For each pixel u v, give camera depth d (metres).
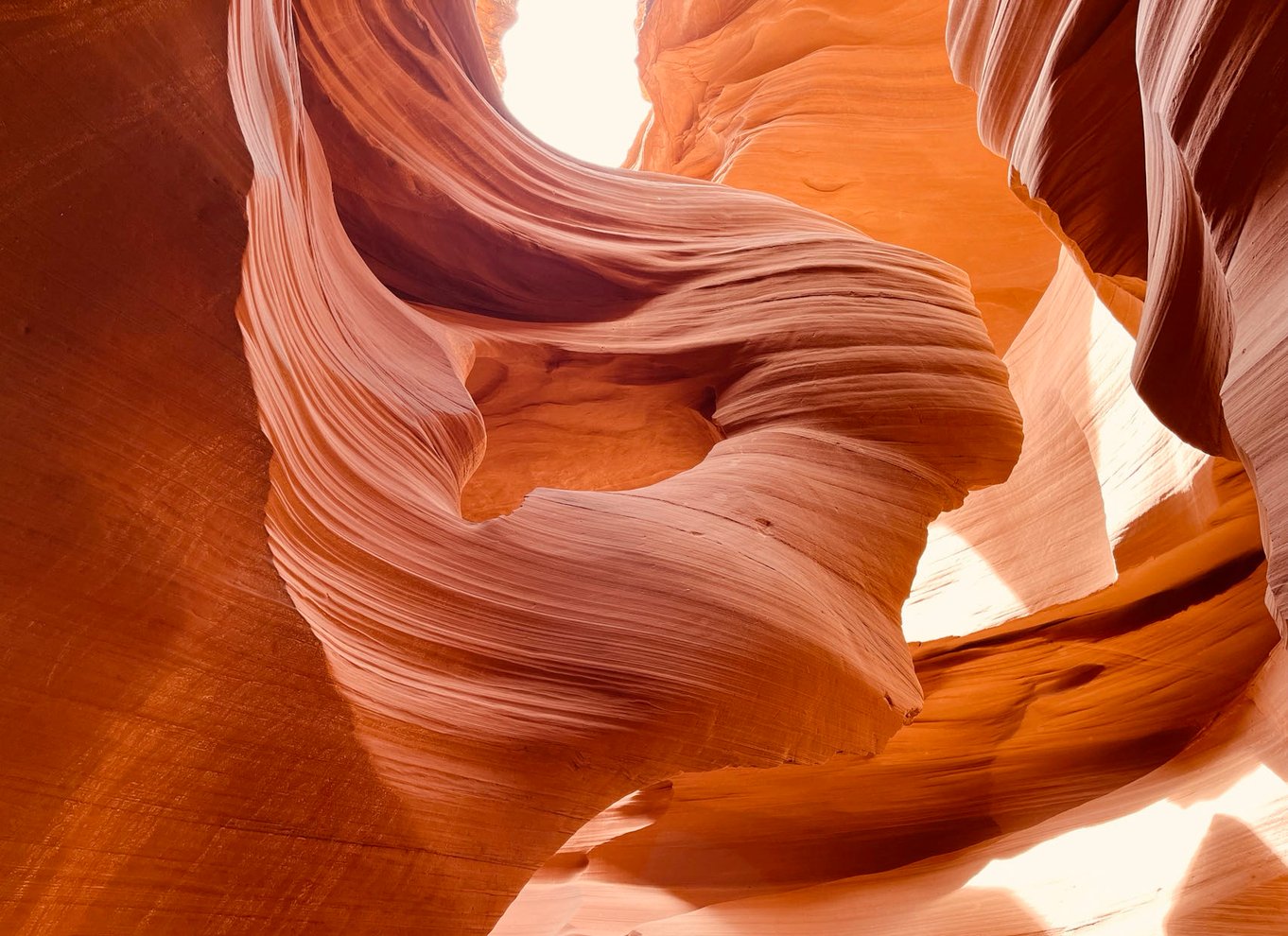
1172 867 5.13
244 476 2.29
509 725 3.20
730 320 6.05
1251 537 6.44
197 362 2.19
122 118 1.99
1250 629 6.84
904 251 6.83
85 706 1.98
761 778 6.93
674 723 3.61
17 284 1.82
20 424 1.83
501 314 5.93
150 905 2.18
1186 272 3.34
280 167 3.32
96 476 1.97
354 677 2.76
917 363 5.99
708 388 5.99
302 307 3.35
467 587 3.46
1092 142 4.27
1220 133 2.50
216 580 2.25
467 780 3.00
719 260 6.49
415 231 5.54
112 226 2.00
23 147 1.80
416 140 5.59
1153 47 2.95
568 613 3.69
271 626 2.39
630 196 6.93
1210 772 6.05
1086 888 5.39
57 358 1.90
